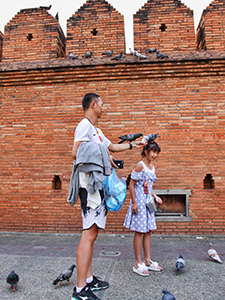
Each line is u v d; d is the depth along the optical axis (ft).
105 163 7.30
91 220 7.23
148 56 19.12
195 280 9.34
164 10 20.01
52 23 20.95
